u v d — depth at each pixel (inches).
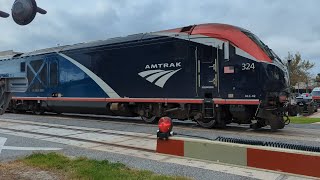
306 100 1250.6
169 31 565.3
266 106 472.4
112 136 448.8
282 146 271.9
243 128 534.9
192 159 302.4
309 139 414.6
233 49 492.1
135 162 300.8
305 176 239.8
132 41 610.2
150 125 567.8
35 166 278.2
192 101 527.2
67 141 416.5
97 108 667.4
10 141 419.2
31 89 821.2
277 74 490.6
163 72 562.6
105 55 653.3
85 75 689.0
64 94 735.1
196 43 524.7
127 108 631.8
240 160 271.9
